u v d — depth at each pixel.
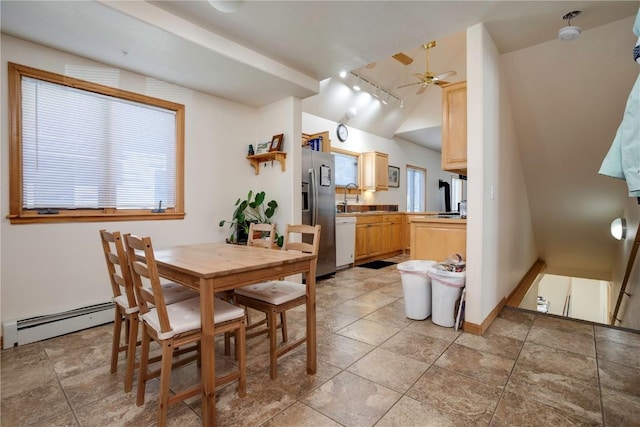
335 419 1.51
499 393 1.71
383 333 2.53
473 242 2.50
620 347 2.25
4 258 2.38
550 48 2.80
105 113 2.91
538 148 3.68
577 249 5.05
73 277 2.70
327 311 3.06
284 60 3.13
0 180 2.35
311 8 2.29
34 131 2.53
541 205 4.47
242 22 2.48
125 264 1.77
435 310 2.69
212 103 3.70
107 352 2.24
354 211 6.34
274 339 1.88
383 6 2.26
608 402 1.63
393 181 7.35
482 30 2.47
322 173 4.43
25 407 1.62
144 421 1.52
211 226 3.69
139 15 2.18
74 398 1.70
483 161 2.47
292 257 1.91
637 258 3.14
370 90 5.70
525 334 2.49
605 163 1.42
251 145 4.05
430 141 7.92
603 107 3.01
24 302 2.46
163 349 1.43
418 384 1.81
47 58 2.54
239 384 1.69
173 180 3.42
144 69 2.96
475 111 2.47
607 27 2.53
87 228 2.78
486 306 2.62
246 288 2.13
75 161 2.75
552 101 3.16
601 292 6.68
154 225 3.22
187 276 1.61
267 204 4.02
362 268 5.15
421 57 5.62
